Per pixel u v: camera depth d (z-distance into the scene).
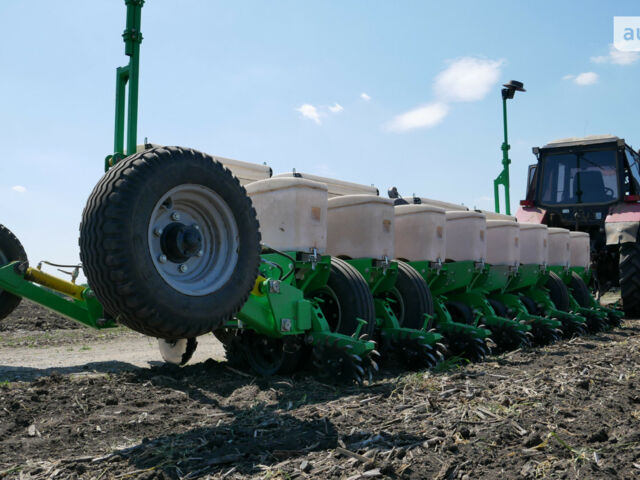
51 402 3.69
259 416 3.43
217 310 3.34
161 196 3.14
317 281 5.18
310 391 4.26
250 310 4.36
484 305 7.00
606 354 5.77
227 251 3.55
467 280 7.00
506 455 2.65
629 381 4.30
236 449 2.75
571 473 2.40
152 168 3.10
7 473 2.50
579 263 9.60
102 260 2.92
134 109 4.66
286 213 4.97
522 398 3.73
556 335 7.28
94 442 2.98
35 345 7.41
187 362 6.12
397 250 6.77
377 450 2.70
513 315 7.72
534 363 5.48
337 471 2.46
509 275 7.87
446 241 7.25
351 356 4.44
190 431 3.12
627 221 8.98
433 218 6.66
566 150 10.01
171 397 3.90
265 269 4.97
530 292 8.51
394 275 5.89
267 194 5.09
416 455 2.64
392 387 4.33
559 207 9.99
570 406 3.54
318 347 4.66
